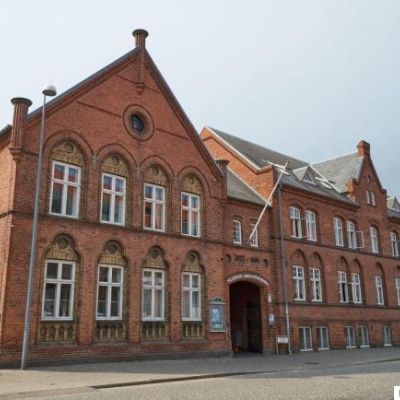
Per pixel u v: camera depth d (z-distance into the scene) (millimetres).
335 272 33938
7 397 11961
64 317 19062
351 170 40469
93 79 21844
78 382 14375
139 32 24516
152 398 11664
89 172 20938
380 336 36406
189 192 25203
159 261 22922
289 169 37125
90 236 20406
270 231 29953
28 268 18297
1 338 17094
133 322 21109
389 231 41219
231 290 31406
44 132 19781
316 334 30906
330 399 11344
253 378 16328
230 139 36594
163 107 24828
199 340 23703
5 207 18703
